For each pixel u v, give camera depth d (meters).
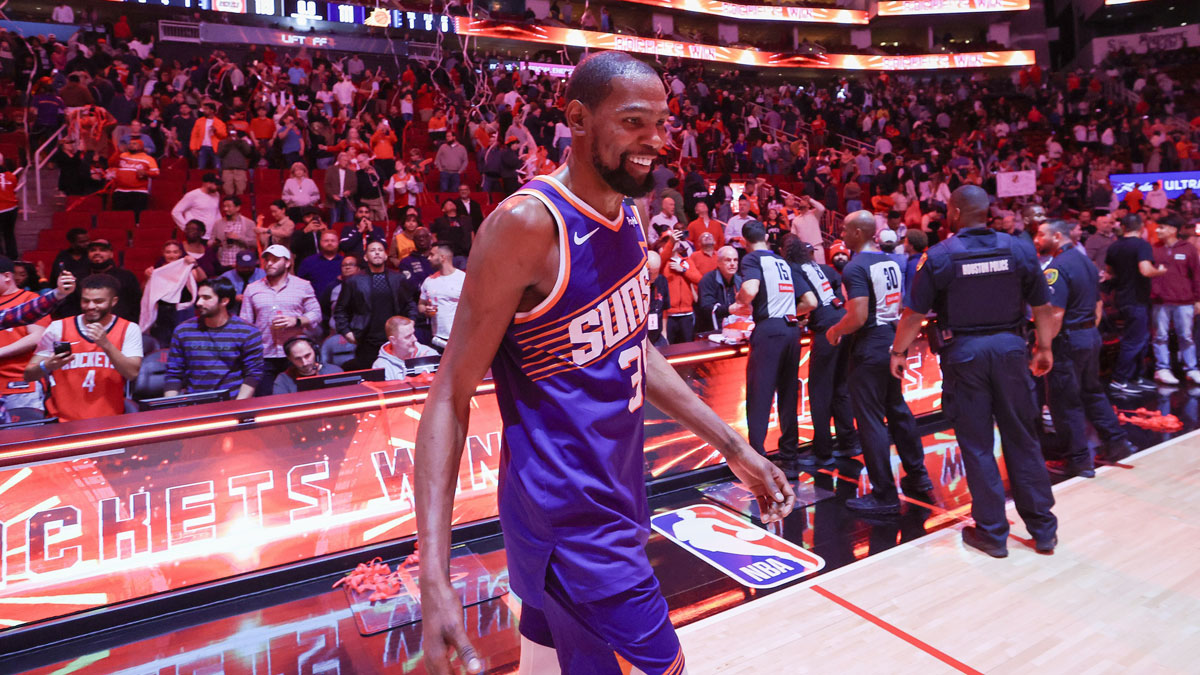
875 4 24.78
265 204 8.85
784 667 2.53
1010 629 2.76
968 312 3.36
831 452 4.74
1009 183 9.24
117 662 2.63
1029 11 25.05
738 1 24.17
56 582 2.74
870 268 3.84
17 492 2.68
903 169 13.77
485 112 13.47
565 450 1.20
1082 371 4.85
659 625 1.21
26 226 7.95
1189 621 2.79
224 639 2.78
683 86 16.77
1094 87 20.05
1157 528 3.63
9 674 2.55
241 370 4.09
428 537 1.06
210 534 3.03
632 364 1.28
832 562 3.36
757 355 4.25
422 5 18.69
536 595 1.24
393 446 3.44
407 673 2.55
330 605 3.03
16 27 14.54
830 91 21.06
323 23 17.67
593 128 1.12
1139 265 6.37
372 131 10.32
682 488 4.32
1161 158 15.46
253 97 10.98
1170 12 23.30
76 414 3.60
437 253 5.22
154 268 6.13
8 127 9.42
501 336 1.16
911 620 2.84
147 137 9.03
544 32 20.23
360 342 5.37
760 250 4.26
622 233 1.24
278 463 3.18
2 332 4.09
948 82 23.02
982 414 3.39
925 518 3.86
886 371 3.91
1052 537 3.40
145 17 16.31
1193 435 5.13
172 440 2.96
